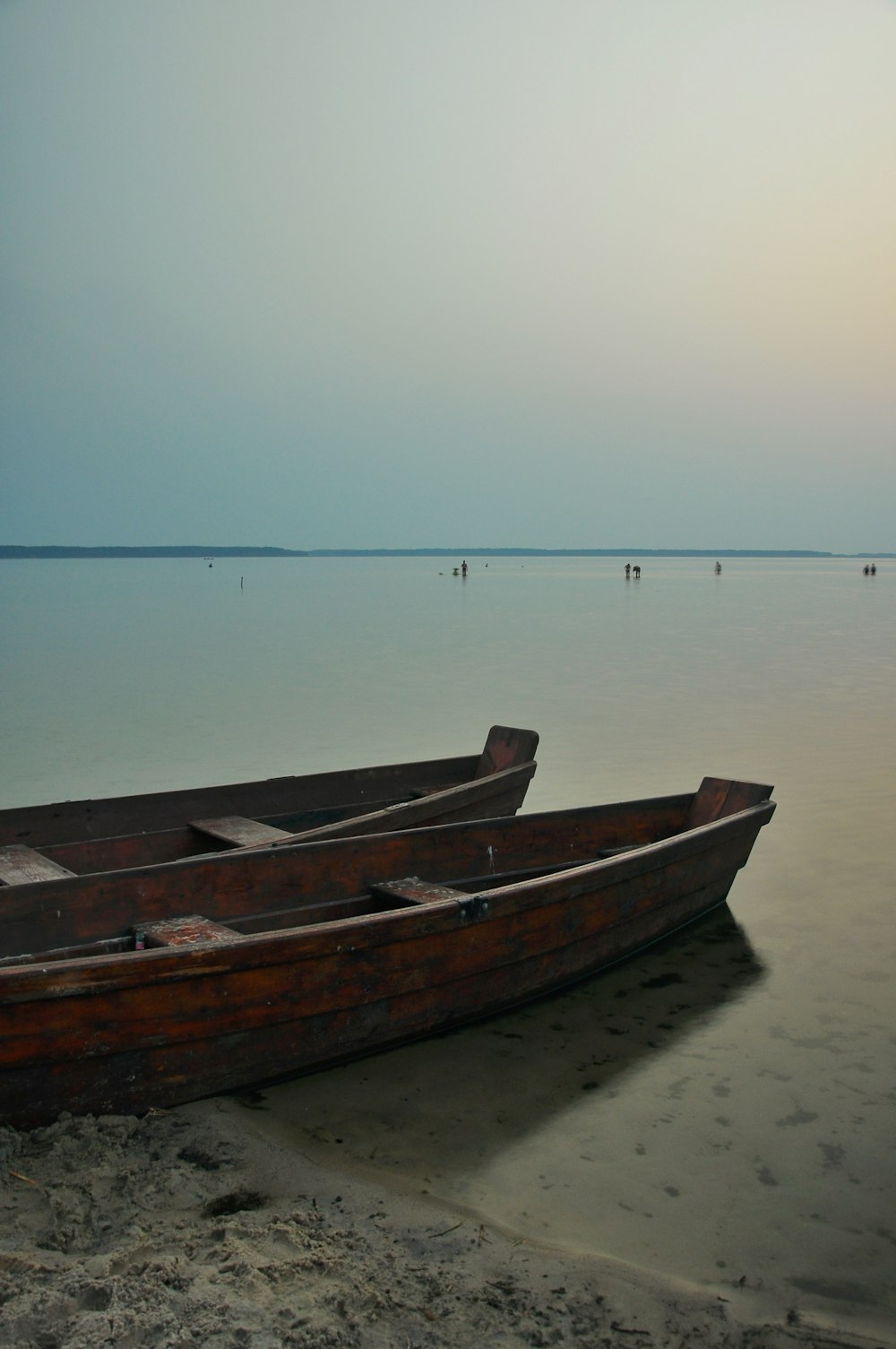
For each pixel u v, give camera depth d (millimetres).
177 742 16391
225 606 58375
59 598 69125
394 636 36875
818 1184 4582
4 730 17578
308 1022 5328
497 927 6098
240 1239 3908
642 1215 4309
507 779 9883
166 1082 4910
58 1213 4066
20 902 5863
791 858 9828
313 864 7000
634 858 7027
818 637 36219
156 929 5887
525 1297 3689
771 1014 6410
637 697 20938
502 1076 5531
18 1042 4457
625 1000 6594
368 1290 3635
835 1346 3514
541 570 178375
